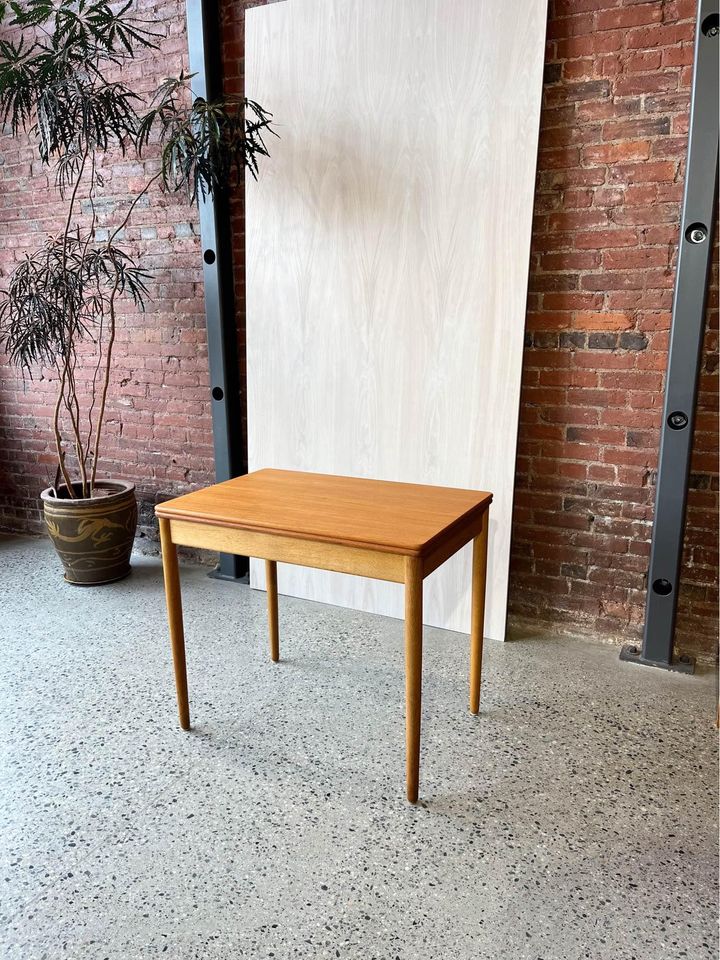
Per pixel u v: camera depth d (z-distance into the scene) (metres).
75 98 2.61
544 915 1.42
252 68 2.71
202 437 3.32
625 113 2.22
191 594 3.11
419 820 1.70
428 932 1.38
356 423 2.75
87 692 2.30
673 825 1.68
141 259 3.26
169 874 1.53
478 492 2.06
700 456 2.32
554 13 2.24
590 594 2.60
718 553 2.36
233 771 1.89
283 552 1.77
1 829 1.67
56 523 3.09
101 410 3.17
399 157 2.48
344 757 1.95
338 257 2.66
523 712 2.16
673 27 2.11
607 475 2.48
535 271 2.44
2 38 3.33
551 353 2.47
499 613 2.62
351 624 2.79
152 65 3.04
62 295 2.84
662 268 2.26
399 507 1.89
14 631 2.76
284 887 1.50
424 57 2.38
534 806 1.75
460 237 2.43
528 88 2.25
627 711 2.16
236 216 2.96
